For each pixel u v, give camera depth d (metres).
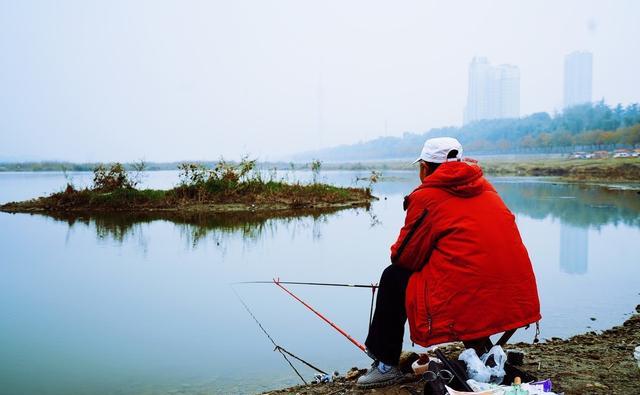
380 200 20.41
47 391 3.54
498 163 66.69
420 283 2.86
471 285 2.68
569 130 103.19
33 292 6.38
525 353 3.79
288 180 22.12
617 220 13.15
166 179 40.97
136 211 16.36
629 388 2.99
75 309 5.61
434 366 2.79
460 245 2.73
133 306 5.71
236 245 9.88
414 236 2.87
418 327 2.83
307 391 3.34
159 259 8.49
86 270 7.66
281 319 5.21
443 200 2.81
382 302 3.11
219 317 5.28
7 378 3.74
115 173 18.53
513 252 2.75
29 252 9.18
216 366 4.01
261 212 16.03
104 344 4.49
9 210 16.64
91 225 13.02
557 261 7.88
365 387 3.18
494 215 2.80
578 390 2.97
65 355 4.24
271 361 4.09
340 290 6.35
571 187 28.45
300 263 8.02
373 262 8.05
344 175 50.97
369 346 3.17
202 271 7.53
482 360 2.81
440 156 3.04
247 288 6.51
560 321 4.93
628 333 4.30
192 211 16.20
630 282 6.50
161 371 3.90
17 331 4.86
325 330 4.85
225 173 18.73
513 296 2.70
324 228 12.25
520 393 2.48
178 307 5.68
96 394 3.51
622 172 39.31
